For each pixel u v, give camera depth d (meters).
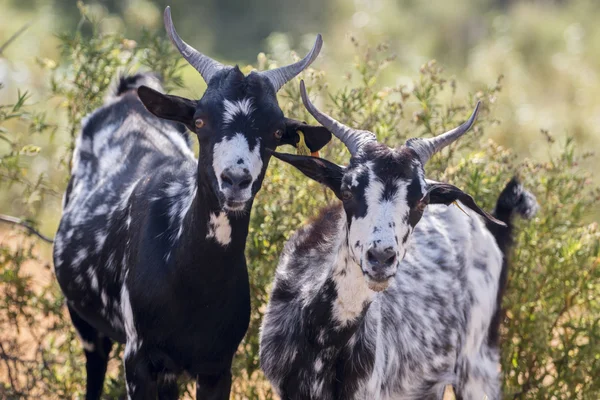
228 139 19.52
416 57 67.44
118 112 27.66
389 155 19.16
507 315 27.31
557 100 59.31
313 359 20.95
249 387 26.59
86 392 26.34
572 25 74.81
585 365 26.08
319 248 21.89
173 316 21.44
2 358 27.17
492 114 39.50
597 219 35.50
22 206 39.62
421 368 23.27
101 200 24.98
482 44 71.25
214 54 71.94
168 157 25.06
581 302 27.11
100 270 23.86
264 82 20.41
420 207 19.20
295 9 77.69
